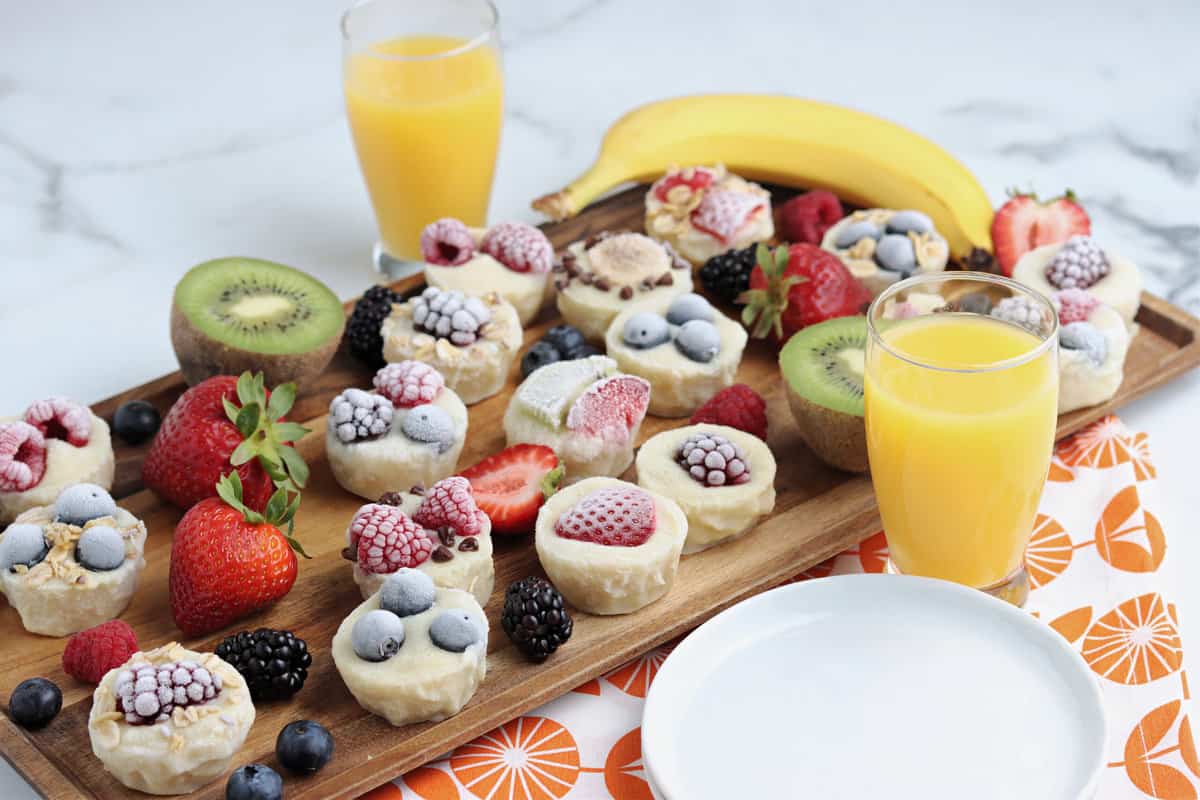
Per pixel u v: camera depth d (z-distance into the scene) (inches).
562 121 51.1
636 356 42.0
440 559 38.0
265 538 38.0
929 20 54.2
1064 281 42.8
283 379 42.2
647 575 38.0
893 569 39.6
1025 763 35.5
